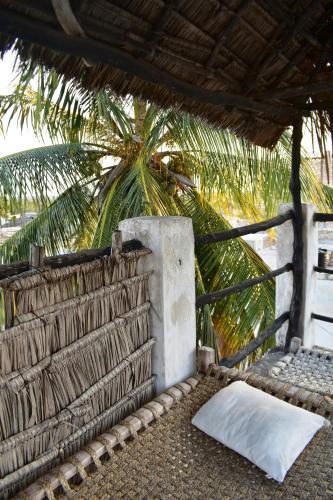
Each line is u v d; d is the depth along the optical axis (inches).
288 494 46.8
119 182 134.3
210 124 74.9
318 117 90.4
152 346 65.3
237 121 79.4
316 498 45.8
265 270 135.3
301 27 59.9
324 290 244.2
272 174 145.3
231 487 48.4
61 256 49.6
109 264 55.2
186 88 57.4
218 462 52.6
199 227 139.0
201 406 63.2
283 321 99.5
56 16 37.2
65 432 50.7
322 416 59.0
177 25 50.6
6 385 43.0
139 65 48.2
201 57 57.7
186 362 69.9
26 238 134.0
